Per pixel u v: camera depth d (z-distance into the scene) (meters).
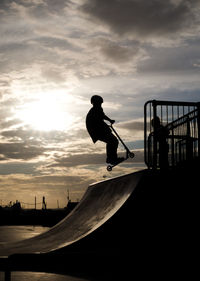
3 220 49.91
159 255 5.94
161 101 7.88
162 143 7.93
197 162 7.13
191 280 4.77
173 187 6.94
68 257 3.05
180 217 6.45
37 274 5.83
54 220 47.19
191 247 6.01
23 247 8.33
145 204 6.70
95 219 7.99
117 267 5.77
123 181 8.29
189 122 8.02
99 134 8.44
